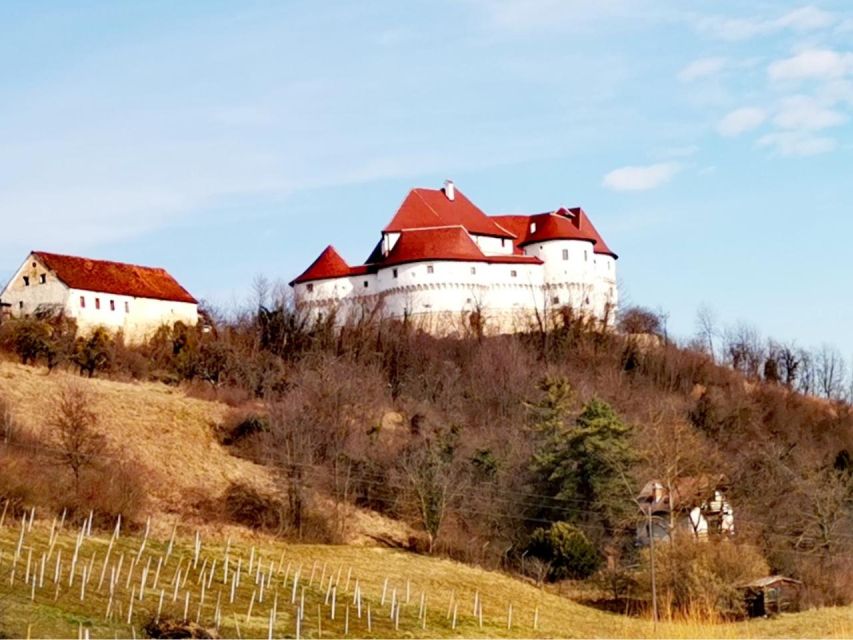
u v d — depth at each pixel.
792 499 91.94
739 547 78.69
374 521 87.62
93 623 49.84
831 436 127.50
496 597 72.75
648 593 74.81
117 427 91.31
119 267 141.38
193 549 70.06
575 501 88.56
